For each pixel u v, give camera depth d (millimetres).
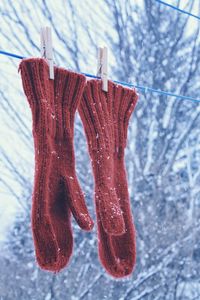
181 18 2322
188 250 2186
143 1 2248
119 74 2127
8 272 1700
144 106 2197
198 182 2264
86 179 1964
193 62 2320
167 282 2102
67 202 1121
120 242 1199
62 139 1128
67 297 1816
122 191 1205
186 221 2211
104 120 1171
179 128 2258
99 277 1908
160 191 2172
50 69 1100
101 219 1135
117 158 1209
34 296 1728
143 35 2219
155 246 2115
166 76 2256
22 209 1745
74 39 2027
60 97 1122
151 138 2195
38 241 1070
